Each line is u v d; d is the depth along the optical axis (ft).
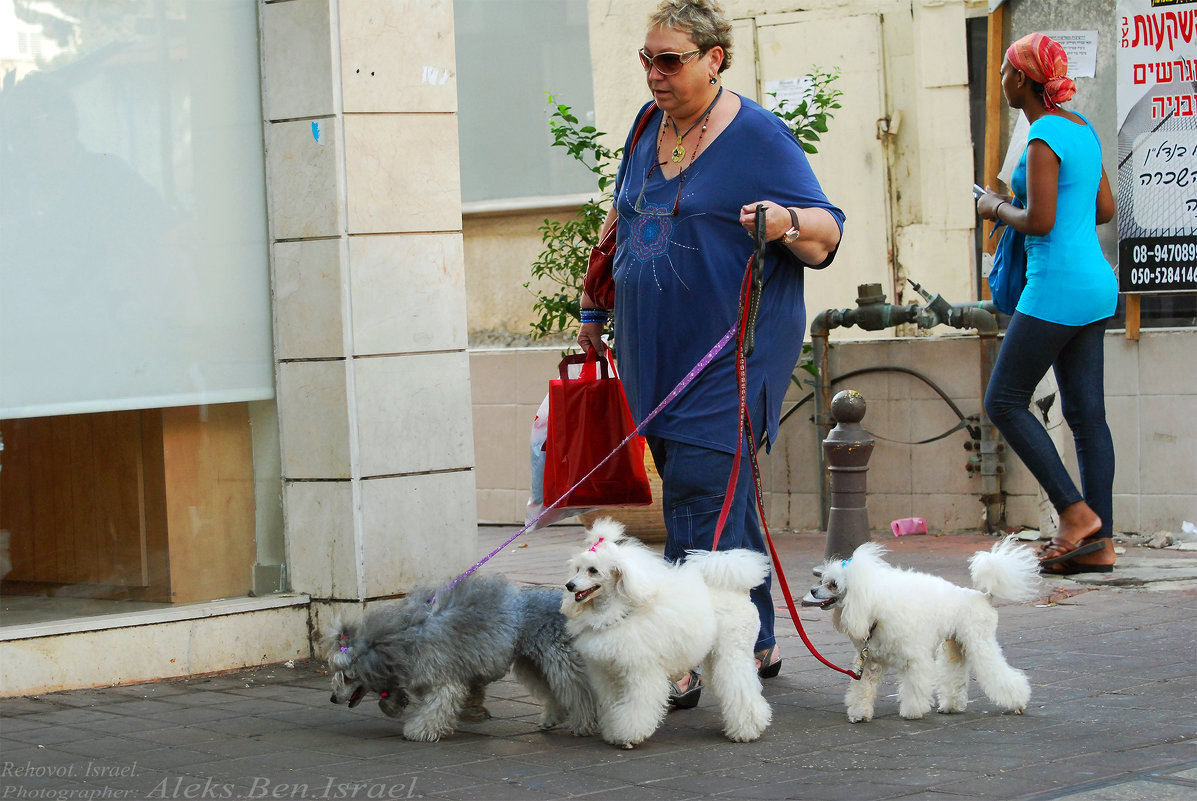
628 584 15.28
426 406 22.09
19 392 19.79
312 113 21.33
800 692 18.81
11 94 19.65
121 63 20.67
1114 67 30.83
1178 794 13.23
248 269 21.97
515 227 39.04
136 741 16.80
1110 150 31.07
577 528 37.14
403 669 16.39
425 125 21.97
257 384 22.11
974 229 33.76
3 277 19.62
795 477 34.37
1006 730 16.34
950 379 32.30
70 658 19.74
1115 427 30.91
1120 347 30.76
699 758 15.52
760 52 35.50
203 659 20.94
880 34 34.06
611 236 19.97
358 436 21.39
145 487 21.47
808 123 33.55
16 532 20.16
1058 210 25.90
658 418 18.15
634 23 37.19
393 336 21.74
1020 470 31.83
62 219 20.13
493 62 39.47
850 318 32.78
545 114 38.86
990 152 32.09
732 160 17.99
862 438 27.48
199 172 21.44
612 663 15.75
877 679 17.16
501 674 17.04
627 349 18.69
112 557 21.18
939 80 33.60
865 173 34.55
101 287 20.52
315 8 21.17
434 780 14.82
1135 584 25.72
